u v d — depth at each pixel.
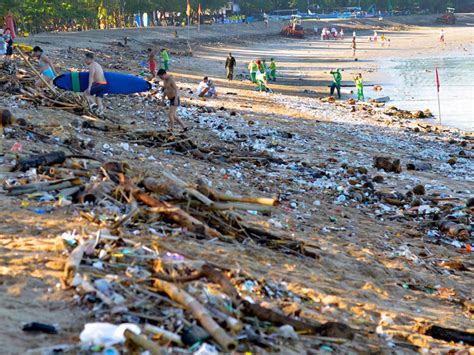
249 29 159.62
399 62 93.81
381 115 44.31
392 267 13.70
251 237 12.77
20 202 12.06
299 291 10.45
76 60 50.75
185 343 7.47
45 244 10.01
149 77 48.22
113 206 12.33
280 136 30.86
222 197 13.05
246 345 7.84
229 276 10.00
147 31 111.88
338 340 8.62
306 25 186.12
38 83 26.28
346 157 27.67
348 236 15.45
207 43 120.69
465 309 12.18
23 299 8.05
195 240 11.65
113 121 24.95
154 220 11.86
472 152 32.59
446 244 16.67
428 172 26.83
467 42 131.38
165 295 8.53
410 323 10.52
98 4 118.81
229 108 38.59
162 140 22.31
